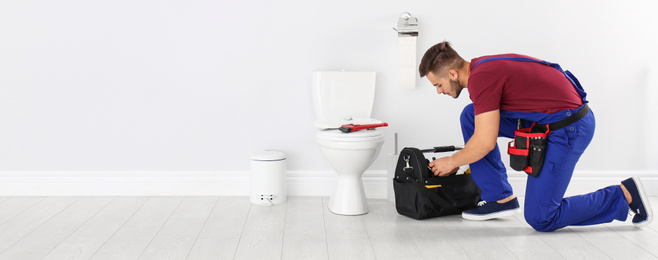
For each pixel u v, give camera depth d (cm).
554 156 246
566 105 242
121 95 338
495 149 276
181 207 317
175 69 336
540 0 335
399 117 342
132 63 335
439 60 250
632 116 345
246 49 336
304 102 340
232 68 337
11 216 297
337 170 303
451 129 344
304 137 344
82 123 339
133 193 344
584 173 349
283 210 311
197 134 342
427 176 285
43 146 341
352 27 335
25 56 333
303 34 335
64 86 336
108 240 258
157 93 338
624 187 269
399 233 269
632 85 342
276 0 333
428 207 288
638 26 338
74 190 343
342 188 305
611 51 339
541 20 336
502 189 279
